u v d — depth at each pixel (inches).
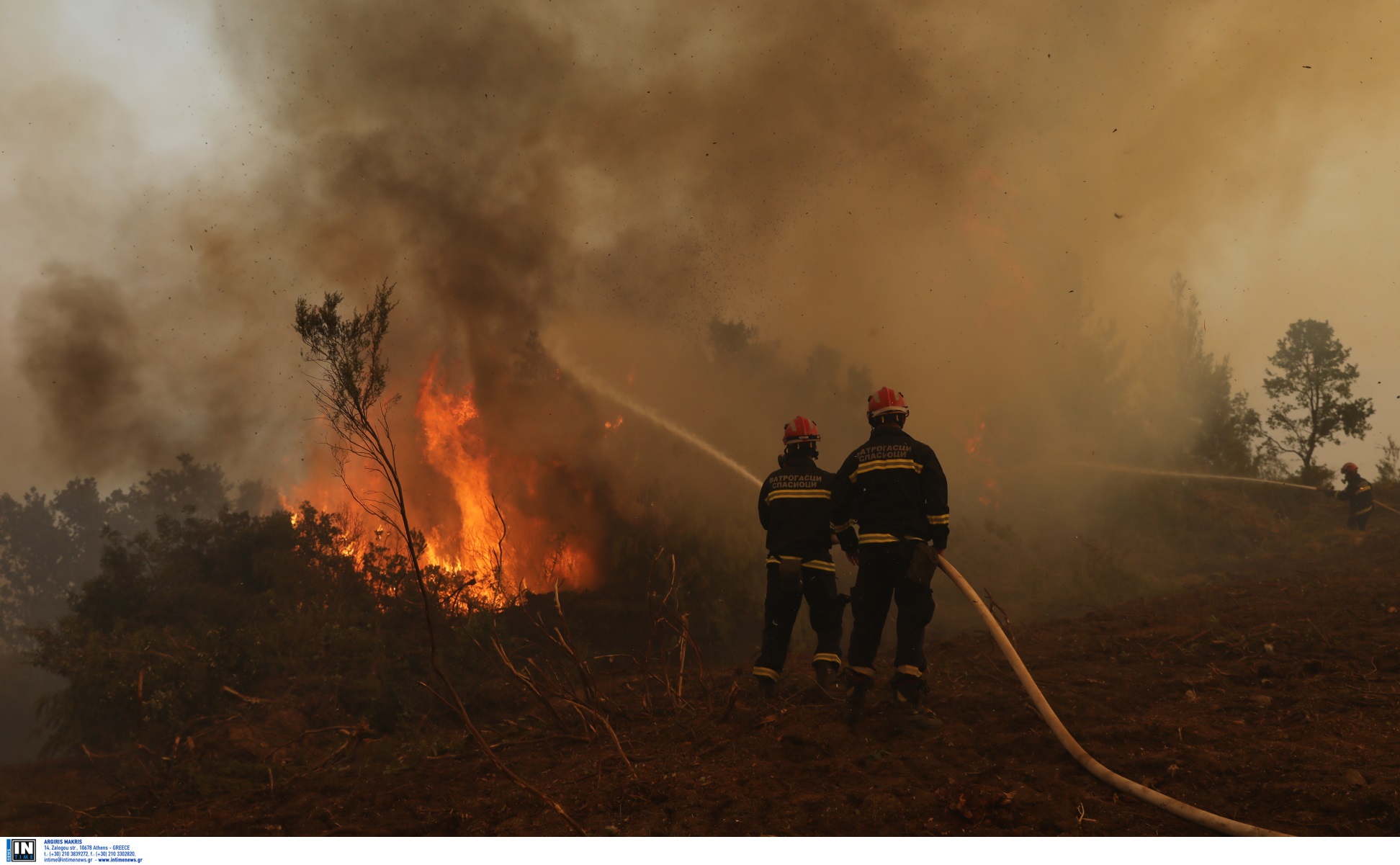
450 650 278.8
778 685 208.2
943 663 225.5
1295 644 211.5
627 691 230.5
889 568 168.9
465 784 148.3
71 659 285.4
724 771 138.9
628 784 134.6
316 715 250.2
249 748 218.2
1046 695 178.4
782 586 191.2
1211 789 121.1
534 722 201.8
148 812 170.7
